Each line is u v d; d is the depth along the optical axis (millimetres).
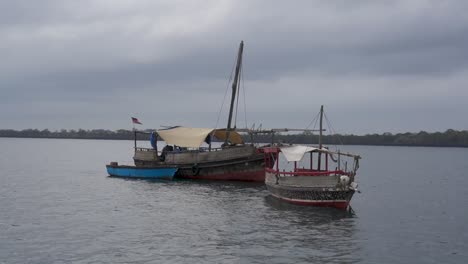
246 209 37375
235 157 55062
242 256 24203
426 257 24719
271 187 42375
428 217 36031
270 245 26297
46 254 24328
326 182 36969
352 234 29312
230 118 59344
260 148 54562
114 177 63562
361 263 23438
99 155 150500
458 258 24641
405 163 128125
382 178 73938
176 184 54344
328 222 32625
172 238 27703
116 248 25500
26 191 48688
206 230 29812
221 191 48375
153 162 60906
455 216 36625
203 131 60094
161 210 37000
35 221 32344
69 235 28281
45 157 127875
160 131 61156
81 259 23531
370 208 40031
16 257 23797
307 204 38062
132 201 41562
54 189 50469
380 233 29844
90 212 36000
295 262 23328
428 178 75062
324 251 25312
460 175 82875
